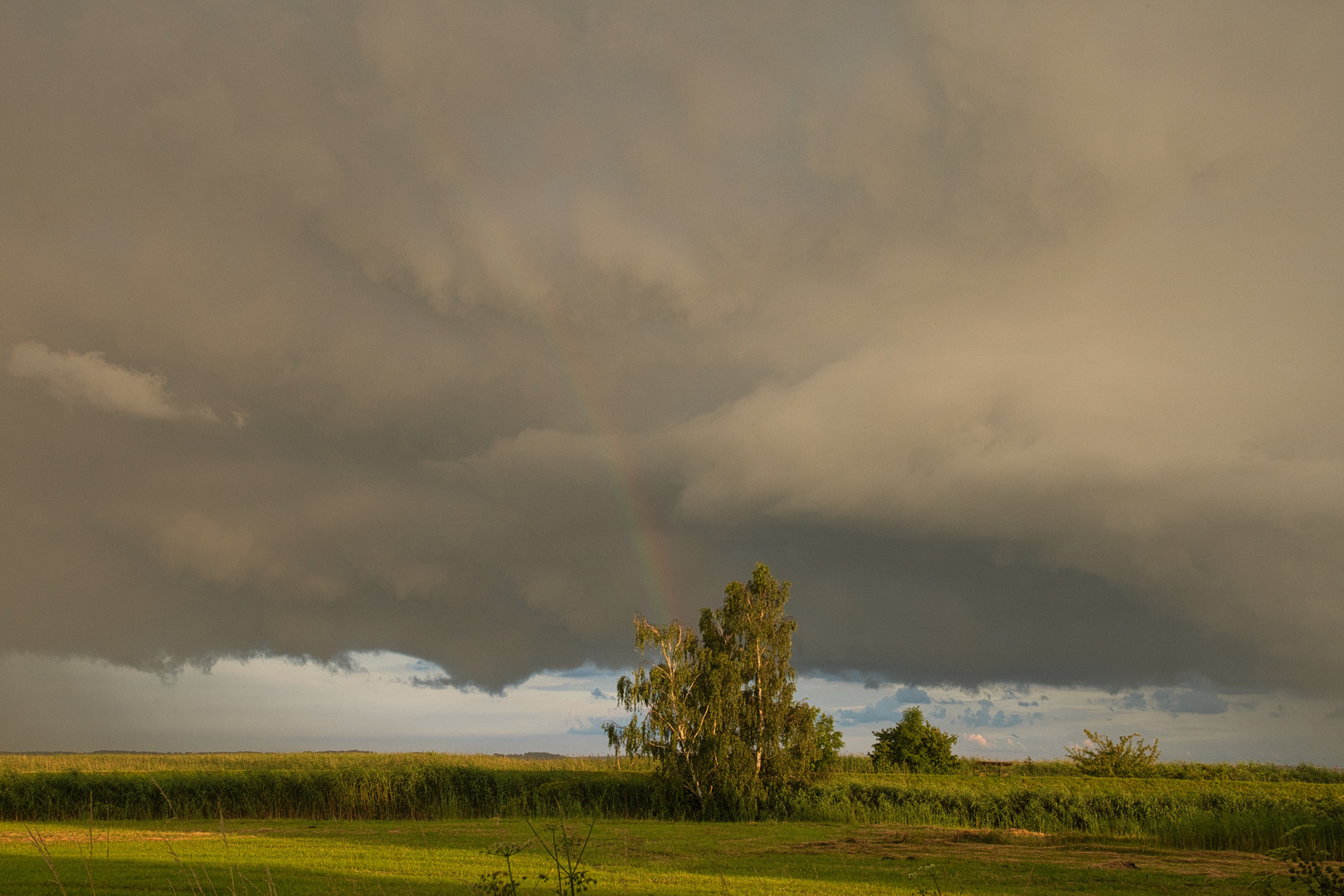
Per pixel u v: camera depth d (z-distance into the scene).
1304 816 32.41
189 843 29.08
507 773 56.53
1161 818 41.28
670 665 53.62
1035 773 75.25
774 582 56.62
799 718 53.88
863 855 29.47
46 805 47.84
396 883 19.53
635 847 30.38
